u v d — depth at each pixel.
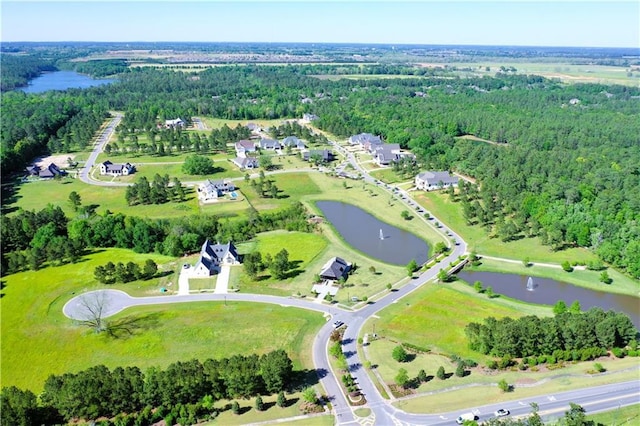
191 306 138.25
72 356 118.44
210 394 101.94
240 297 143.12
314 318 132.00
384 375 109.19
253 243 180.75
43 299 143.12
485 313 133.88
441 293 144.88
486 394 102.44
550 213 187.12
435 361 114.06
